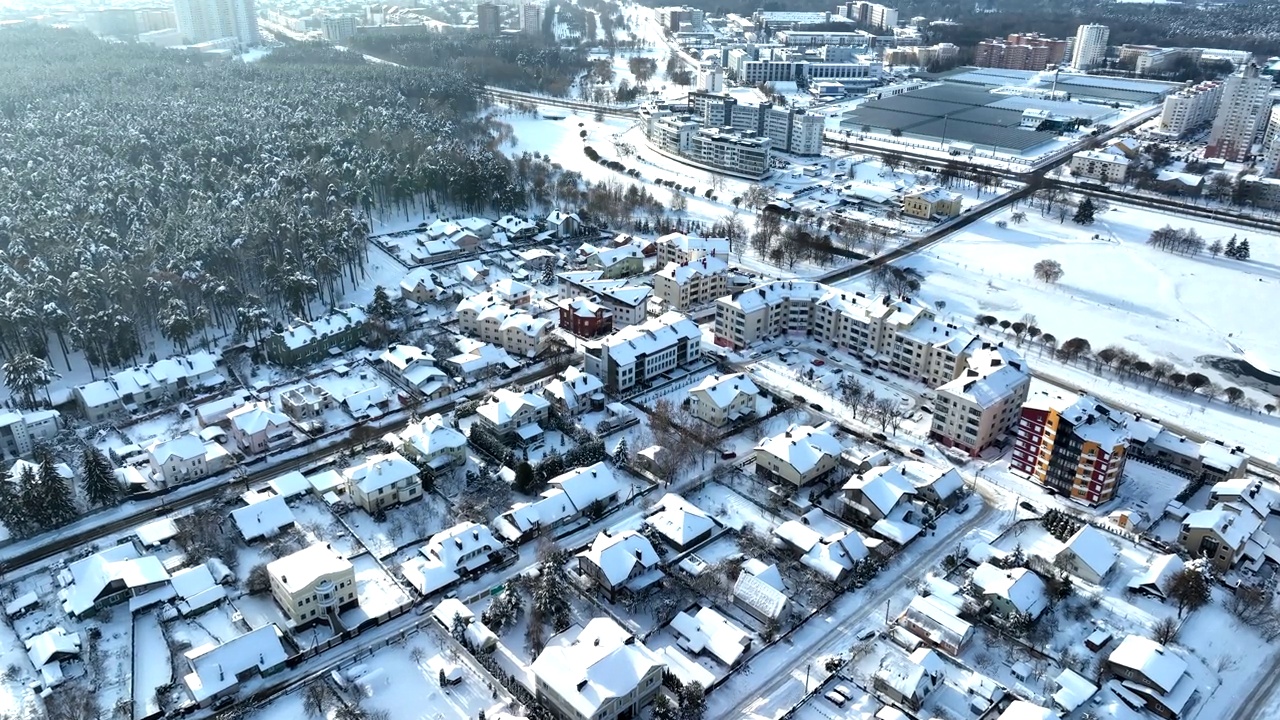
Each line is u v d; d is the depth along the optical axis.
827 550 163.75
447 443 191.88
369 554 165.88
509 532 169.12
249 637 137.38
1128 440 187.50
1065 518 173.88
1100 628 149.38
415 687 135.88
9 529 170.00
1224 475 190.88
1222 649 146.12
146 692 133.50
